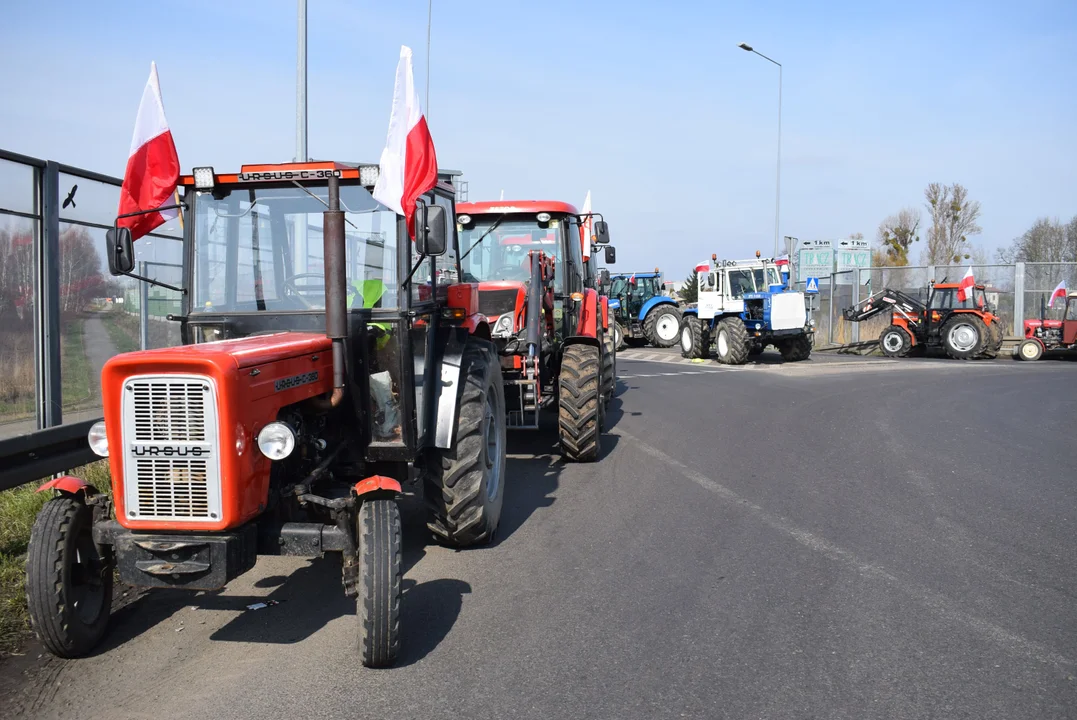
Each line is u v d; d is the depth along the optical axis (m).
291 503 4.27
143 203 4.92
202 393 3.62
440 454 5.40
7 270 6.18
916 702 3.47
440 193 5.85
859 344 26.11
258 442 3.75
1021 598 4.66
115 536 3.76
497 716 3.40
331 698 3.58
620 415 11.88
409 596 4.82
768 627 4.29
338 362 4.31
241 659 4.01
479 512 5.42
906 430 10.38
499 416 6.15
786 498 6.99
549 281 8.55
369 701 3.55
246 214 4.94
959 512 6.48
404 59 4.62
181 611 4.66
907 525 6.14
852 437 9.89
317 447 4.43
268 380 3.90
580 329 9.27
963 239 43.16
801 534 5.95
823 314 30.38
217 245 4.96
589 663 3.89
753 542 5.77
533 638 4.20
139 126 4.89
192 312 4.95
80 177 6.84
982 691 3.56
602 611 4.55
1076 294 21.45
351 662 3.96
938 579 4.98
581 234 10.42
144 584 3.72
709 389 15.09
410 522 6.42
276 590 5.00
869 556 5.43
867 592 4.77
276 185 4.89
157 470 3.68
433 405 5.30
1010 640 4.09
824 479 7.68
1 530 5.70
